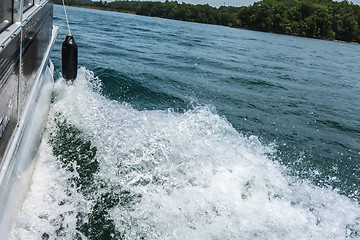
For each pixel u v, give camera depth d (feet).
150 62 32.09
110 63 27.07
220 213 8.66
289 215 9.07
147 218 8.16
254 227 8.35
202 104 19.57
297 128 18.01
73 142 11.23
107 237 7.41
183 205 8.76
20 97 7.66
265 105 21.83
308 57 62.18
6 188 6.79
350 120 21.08
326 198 10.55
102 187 9.09
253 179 10.37
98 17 103.19
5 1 6.28
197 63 35.94
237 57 46.93
